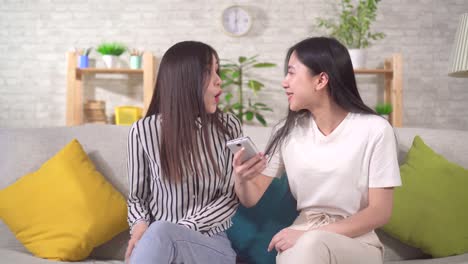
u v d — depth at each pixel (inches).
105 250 68.5
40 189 66.9
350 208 53.4
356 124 52.9
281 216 64.2
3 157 71.8
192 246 49.8
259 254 63.2
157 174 56.8
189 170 55.6
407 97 168.2
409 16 167.5
